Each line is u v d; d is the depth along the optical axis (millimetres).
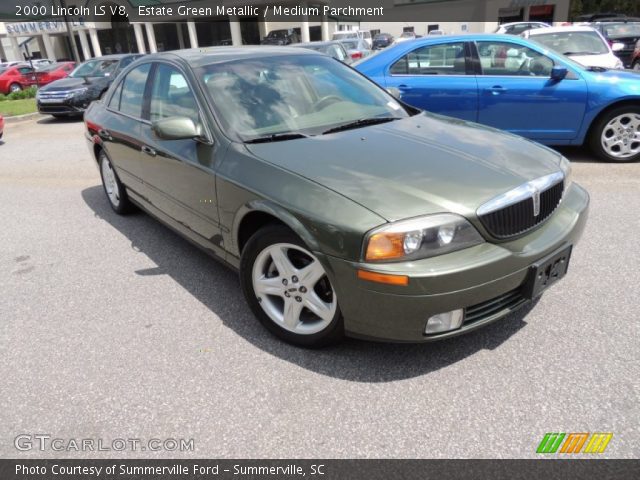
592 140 6148
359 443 2180
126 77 4594
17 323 3285
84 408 2479
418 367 2627
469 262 2287
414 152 2826
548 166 2828
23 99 18094
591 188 5270
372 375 2588
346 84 3836
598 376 2482
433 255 2279
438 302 2266
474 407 2340
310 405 2410
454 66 6285
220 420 2352
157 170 3779
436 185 2467
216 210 3111
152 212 4309
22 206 5840
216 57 3682
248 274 2916
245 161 2875
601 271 3500
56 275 3963
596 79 5855
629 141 6035
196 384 2600
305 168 2662
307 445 2186
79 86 12438
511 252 2404
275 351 2826
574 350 2684
